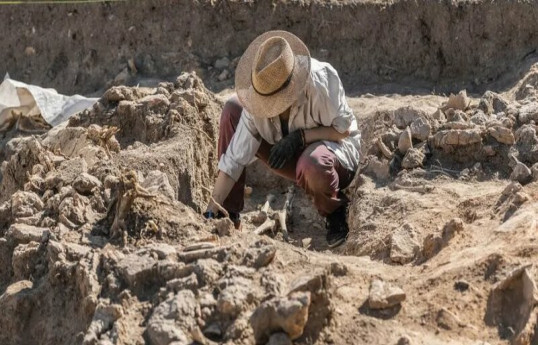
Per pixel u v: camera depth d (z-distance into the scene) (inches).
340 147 210.2
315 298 138.9
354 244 196.9
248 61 201.8
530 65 317.1
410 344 135.9
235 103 214.8
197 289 144.6
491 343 142.2
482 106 235.6
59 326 158.7
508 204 179.5
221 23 344.2
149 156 222.2
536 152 208.5
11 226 180.4
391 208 201.8
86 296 151.7
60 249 164.7
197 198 232.4
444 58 331.0
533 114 219.0
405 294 147.9
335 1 337.1
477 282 151.9
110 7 353.1
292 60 193.6
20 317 162.2
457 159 216.7
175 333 136.1
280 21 339.9
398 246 178.7
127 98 253.1
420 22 331.3
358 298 148.9
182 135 237.3
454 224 172.2
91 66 354.3
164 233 167.6
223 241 163.0
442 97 312.8
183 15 345.7
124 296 147.8
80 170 202.2
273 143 208.7
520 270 147.2
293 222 246.4
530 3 324.2
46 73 359.9
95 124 247.8
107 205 181.5
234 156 206.2
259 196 263.0
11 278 176.9
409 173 214.5
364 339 139.3
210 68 341.4
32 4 363.3
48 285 162.7
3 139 308.7
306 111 201.5
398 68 332.8
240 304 139.5
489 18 326.6
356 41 335.3
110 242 168.4
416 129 224.7
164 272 149.7
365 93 322.0
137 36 350.0
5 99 314.2
